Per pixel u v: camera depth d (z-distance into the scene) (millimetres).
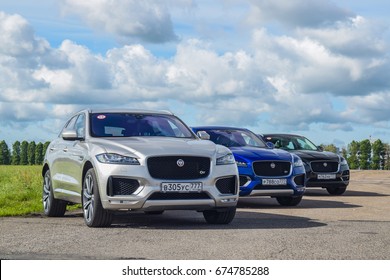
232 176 8719
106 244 6898
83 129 9594
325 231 8062
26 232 7957
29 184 19328
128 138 9031
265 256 6125
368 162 91875
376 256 6152
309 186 15539
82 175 8938
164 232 7984
